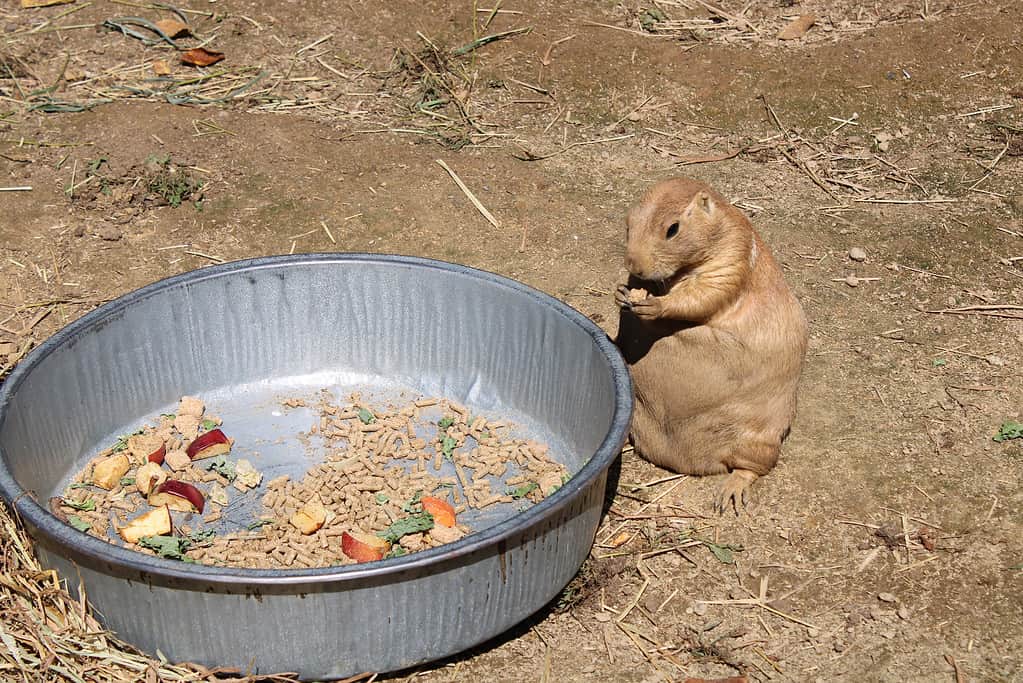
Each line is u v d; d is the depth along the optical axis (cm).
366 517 162
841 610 160
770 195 216
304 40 242
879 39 239
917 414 180
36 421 165
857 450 176
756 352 163
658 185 160
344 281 179
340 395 180
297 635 145
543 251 203
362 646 146
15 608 151
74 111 225
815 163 223
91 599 147
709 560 164
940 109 231
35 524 145
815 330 192
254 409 178
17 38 240
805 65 236
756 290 162
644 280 166
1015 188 217
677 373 165
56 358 167
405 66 237
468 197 213
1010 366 187
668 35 243
